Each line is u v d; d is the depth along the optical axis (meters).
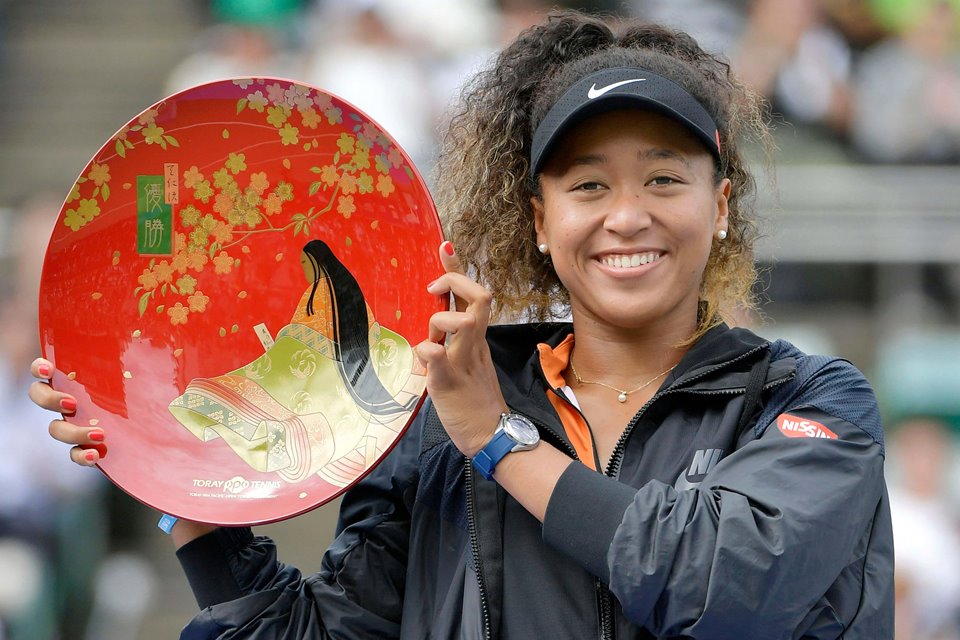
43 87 30.66
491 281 7.68
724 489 6.36
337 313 7.19
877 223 22.91
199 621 7.22
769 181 8.69
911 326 22.94
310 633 7.26
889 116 23.84
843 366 6.88
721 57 7.86
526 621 6.64
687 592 6.12
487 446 6.59
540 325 7.50
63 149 29.20
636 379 7.13
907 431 19.42
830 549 6.27
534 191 7.28
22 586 18.94
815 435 6.56
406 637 7.06
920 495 19.17
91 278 7.14
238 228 7.25
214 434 7.17
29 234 22.28
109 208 7.14
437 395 6.63
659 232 6.77
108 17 32.16
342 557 7.45
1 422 19.72
